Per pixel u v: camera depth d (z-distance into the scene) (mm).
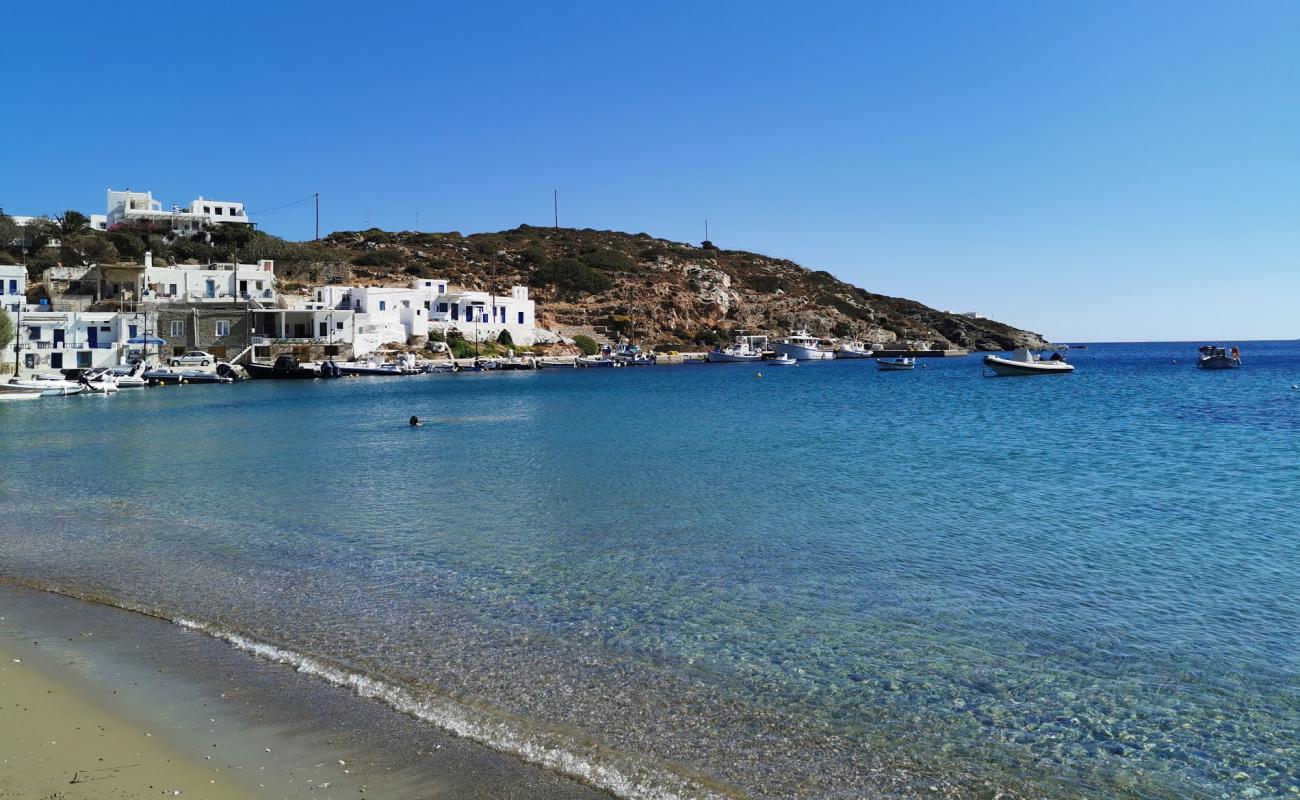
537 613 12953
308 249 142375
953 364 137500
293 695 9672
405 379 92250
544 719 9227
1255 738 8992
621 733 8930
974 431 39688
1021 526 19016
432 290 114188
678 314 155000
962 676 10586
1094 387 74688
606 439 37094
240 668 10508
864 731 9102
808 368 124250
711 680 10398
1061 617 12797
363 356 99438
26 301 87812
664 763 8297
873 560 16062
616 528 18906
